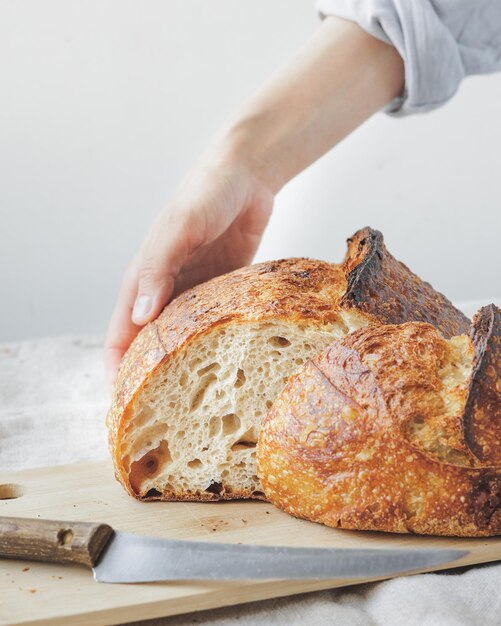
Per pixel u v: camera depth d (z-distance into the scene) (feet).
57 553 3.70
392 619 3.41
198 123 8.93
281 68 6.70
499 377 3.61
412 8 6.26
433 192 9.66
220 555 3.62
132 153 8.94
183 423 4.26
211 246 6.50
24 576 3.70
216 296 4.42
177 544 3.71
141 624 3.56
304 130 6.60
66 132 8.77
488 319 3.72
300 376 3.92
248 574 3.53
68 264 9.19
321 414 3.78
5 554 3.79
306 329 4.13
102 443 5.29
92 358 6.95
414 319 4.26
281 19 8.69
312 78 6.57
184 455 4.27
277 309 4.11
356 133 9.31
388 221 9.69
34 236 9.04
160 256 5.65
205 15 8.62
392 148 9.42
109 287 9.34
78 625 3.48
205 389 4.30
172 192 9.11
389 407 3.65
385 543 3.79
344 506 3.79
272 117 6.52
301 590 3.60
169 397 4.23
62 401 6.08
